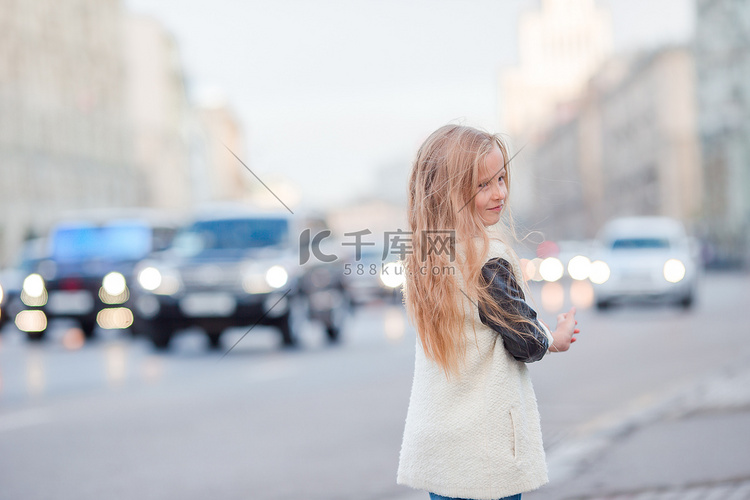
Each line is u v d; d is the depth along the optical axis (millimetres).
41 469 8828
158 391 13945
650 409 10984
